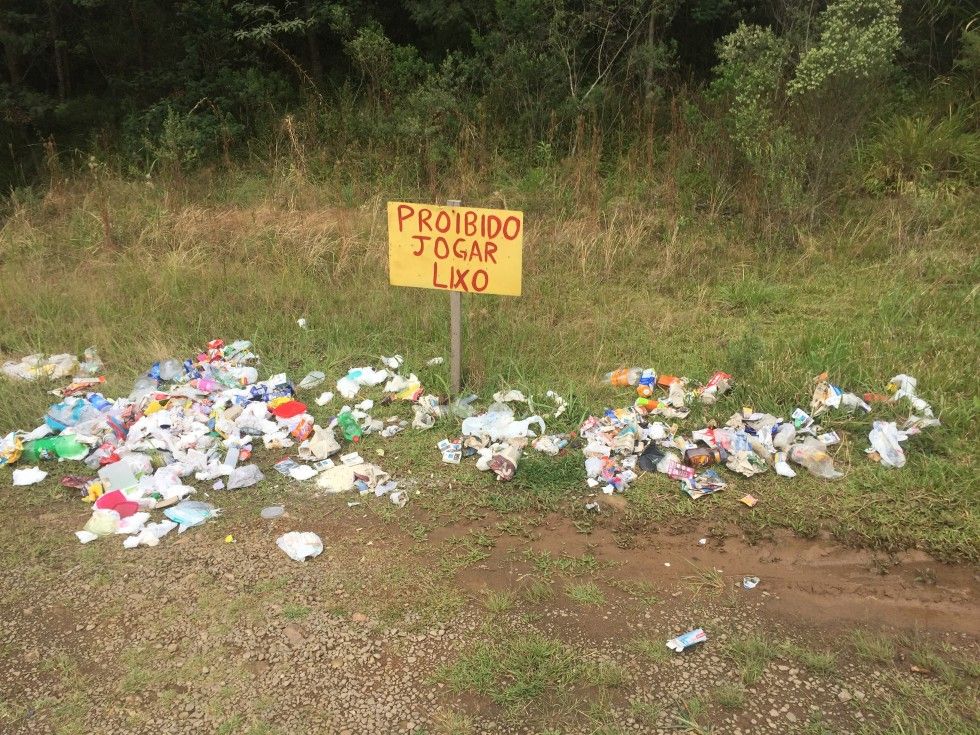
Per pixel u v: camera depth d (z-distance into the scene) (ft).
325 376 17.25
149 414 15.39
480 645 9.82
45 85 38.06
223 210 27.22
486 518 12.34
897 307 18.86
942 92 28.73
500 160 29.73
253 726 8.76
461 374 16.53
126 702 9.12
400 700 9.06
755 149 23.75
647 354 17.60
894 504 12.29
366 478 13.26
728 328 18.84
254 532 12.07
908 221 23.06
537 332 18.29
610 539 11.83
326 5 35.37
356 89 35.86
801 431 14.10
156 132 33.55
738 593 10.71
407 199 28.22
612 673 9.32
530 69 30.76
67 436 14.52
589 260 22.68
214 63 35.78
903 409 14.52
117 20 35.37
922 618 10.27
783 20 31.04
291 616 10.31
